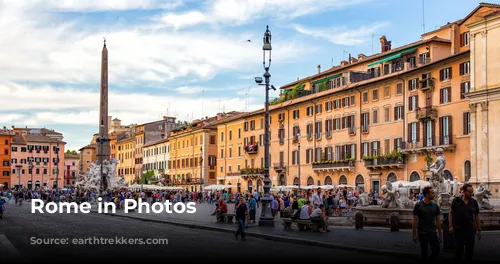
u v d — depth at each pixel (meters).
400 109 69.12
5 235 29.00
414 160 66.62
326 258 18.95
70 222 41.09
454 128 61.69
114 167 91.81
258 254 20.25
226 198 79.81
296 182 89.38
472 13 67.25
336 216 45.34
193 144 126.56
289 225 32.34
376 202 52.03
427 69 65.12
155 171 147.50
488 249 21.38
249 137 104.25
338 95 80.19
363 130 75.12
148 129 158.62
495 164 55.44
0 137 170.75
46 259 18.56
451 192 36.97
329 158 82.00
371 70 78.19
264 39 35.31
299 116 89.31
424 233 14.81
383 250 20.47
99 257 19.11
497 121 55.50
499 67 55.69
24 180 174.62
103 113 77.94
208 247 22.95
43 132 189.12
